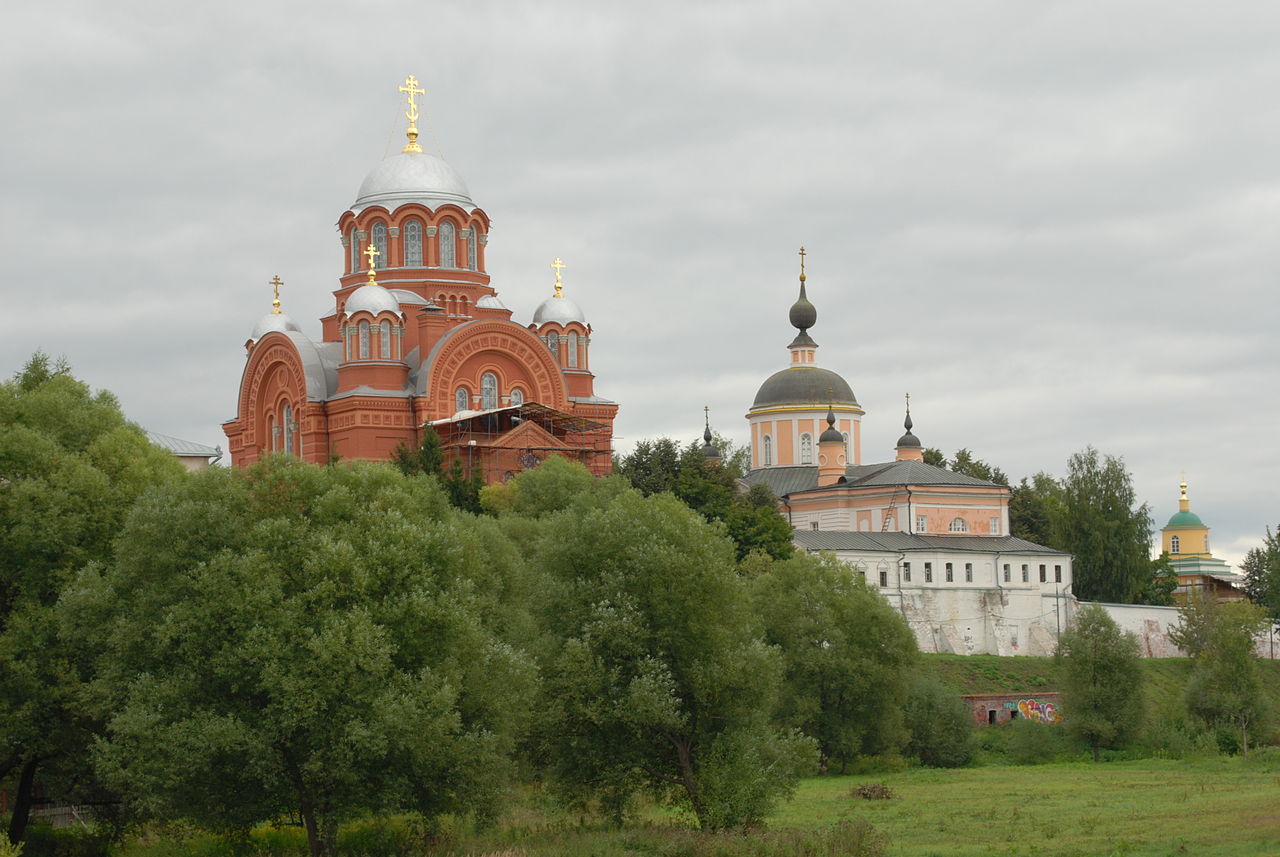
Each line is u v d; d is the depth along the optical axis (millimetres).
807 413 170125
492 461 117188
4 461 58719
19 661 55625
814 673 98750
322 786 54531
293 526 56219
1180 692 126250
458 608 55562
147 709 52031
